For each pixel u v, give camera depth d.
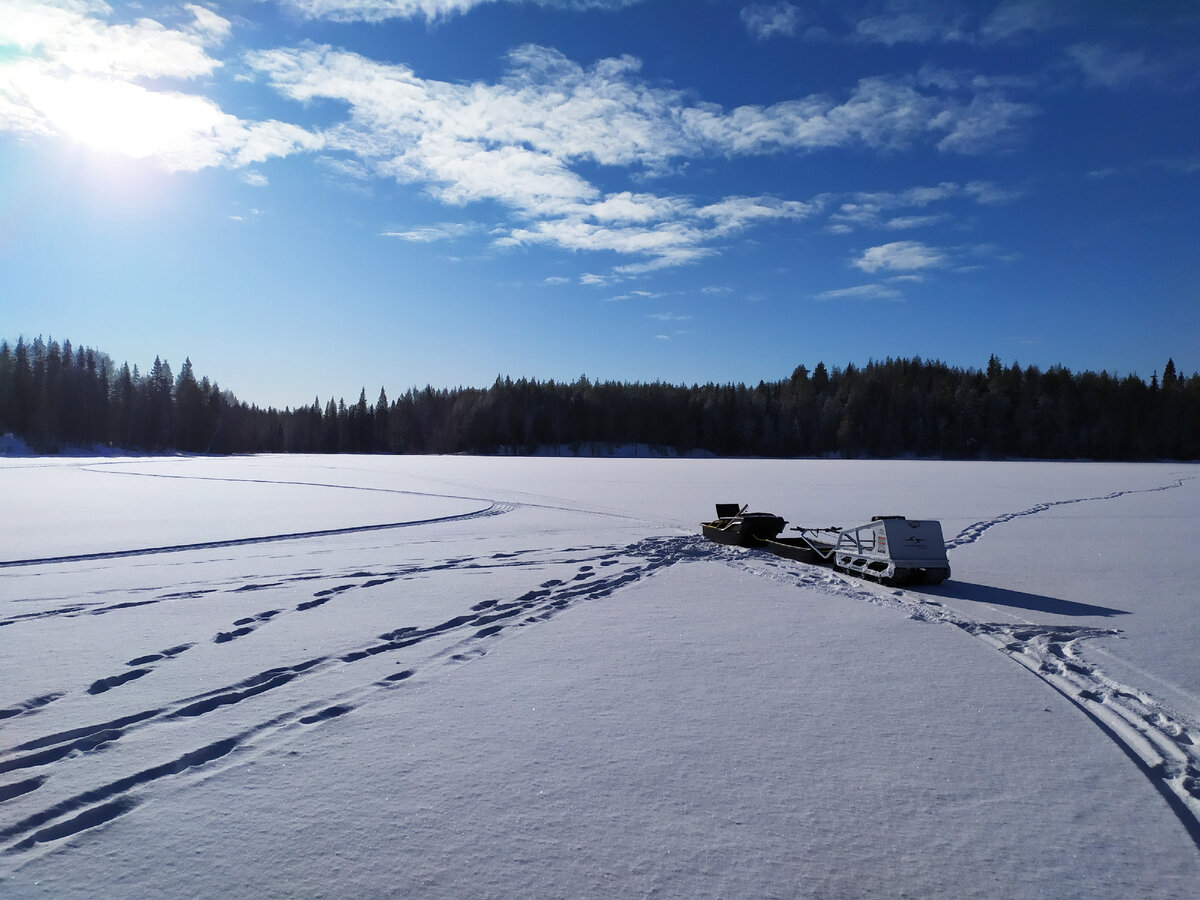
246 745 4.39
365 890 3.01
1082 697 5.32
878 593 9.01
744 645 6.62
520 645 6.57
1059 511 19.55
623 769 4.10
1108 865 3.21
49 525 15.58
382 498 23.48
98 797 3.76
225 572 10.20
